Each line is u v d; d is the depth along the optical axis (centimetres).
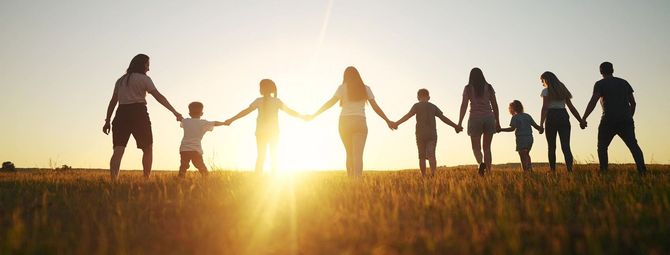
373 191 622
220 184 697
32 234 371
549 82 984
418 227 391
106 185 695
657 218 382
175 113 855
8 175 1005
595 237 318
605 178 700
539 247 312
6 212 475
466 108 988
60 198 568
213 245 351
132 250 334
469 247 320
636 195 502
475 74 988
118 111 820
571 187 592
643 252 292
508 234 328
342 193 588
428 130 983
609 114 879
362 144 848
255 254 328
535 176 805
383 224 390
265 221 430
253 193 600
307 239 364
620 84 888
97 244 351
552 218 406
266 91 903
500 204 446
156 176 877
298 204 517
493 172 998
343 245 342
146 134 827
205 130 991
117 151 812
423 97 1003
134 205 513
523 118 1157
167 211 480
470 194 566
